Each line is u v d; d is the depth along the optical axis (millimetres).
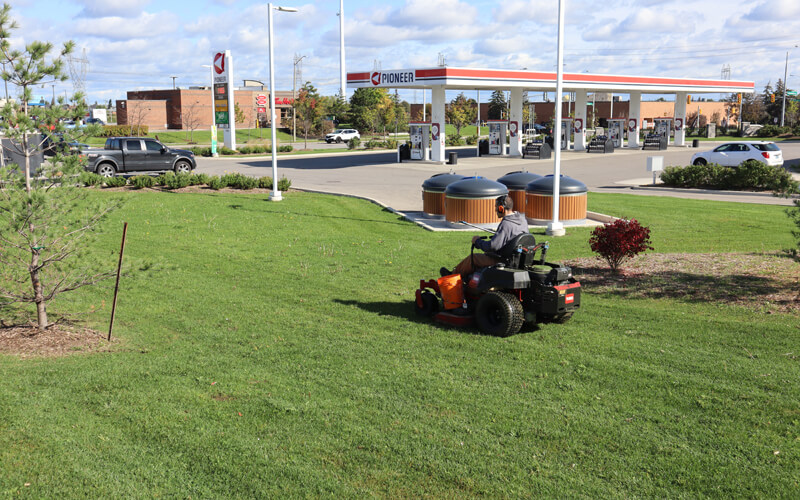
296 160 44156
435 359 7473
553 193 16203
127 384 6746
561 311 8188
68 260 8383
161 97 81375
